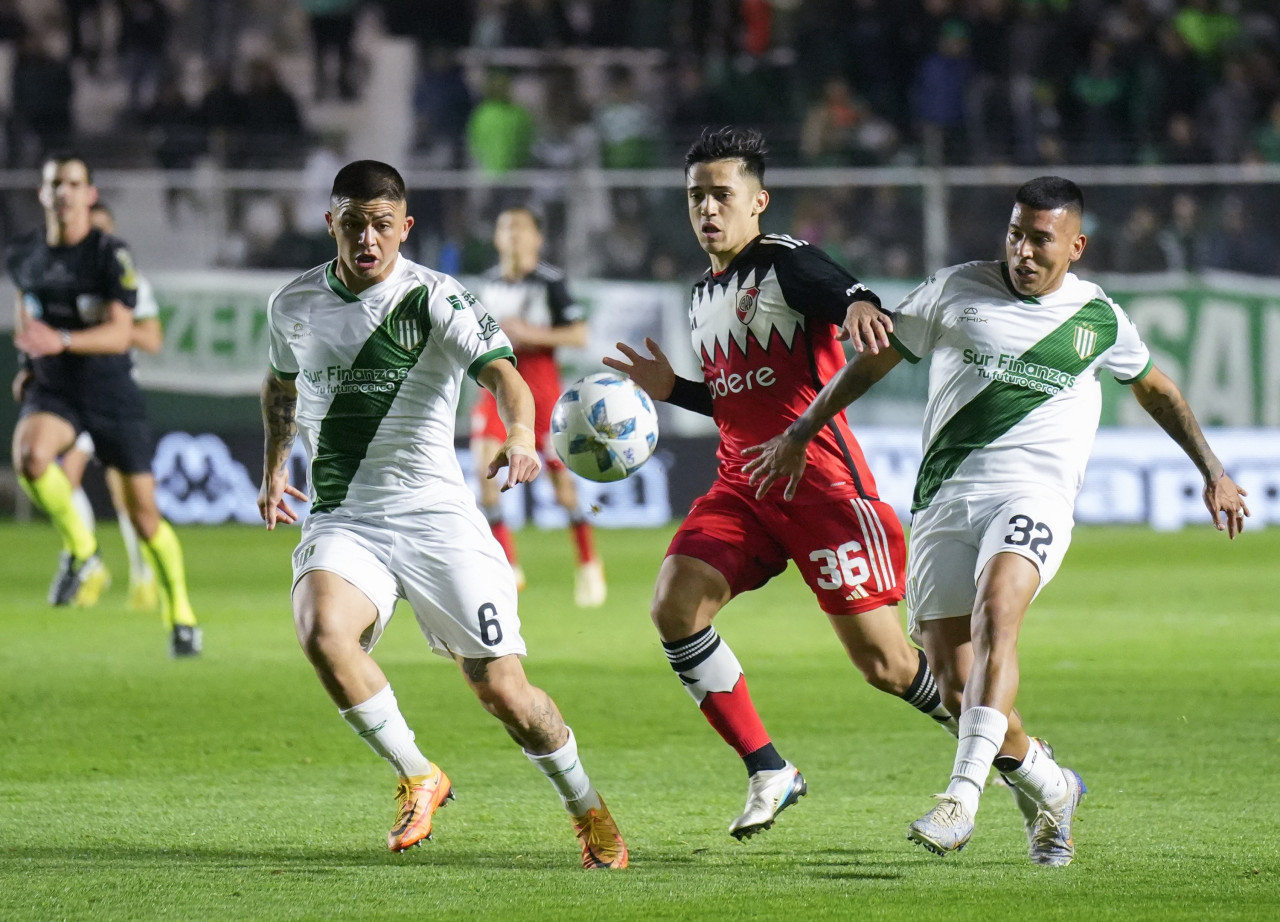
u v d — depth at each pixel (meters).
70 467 40.84
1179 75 75.12
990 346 17.39
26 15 79.19
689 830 18.59
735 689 18.31
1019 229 17.25
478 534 17.48
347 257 17.14
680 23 79.00
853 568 19.12
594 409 19.72
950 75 74.31
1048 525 16.91
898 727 25.38
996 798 20.64
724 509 19.42
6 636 35.44
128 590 45.28
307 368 17.55
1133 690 28.41
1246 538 58.84
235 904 14.84
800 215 63.69
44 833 18.22
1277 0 79.00
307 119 78.88
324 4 78.94
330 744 23.91
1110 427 63.69
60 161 33.53
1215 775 21.44
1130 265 63.25
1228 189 63.31
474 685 17.17
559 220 62.56
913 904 14.77
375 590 17.17
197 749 23.52
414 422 17.50
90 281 33.72
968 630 17.61
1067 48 76.06
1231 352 62.81
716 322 19.52
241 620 38.41
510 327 42.09
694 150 19.36
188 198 63.56
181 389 62.84
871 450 61.34
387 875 16.14
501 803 20.08
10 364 63.56
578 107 76.50
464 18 80.19
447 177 62.28
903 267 63.12
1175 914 14.30
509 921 14.19
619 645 34.41
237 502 63.06
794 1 79.50
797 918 14.25
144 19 78.00
